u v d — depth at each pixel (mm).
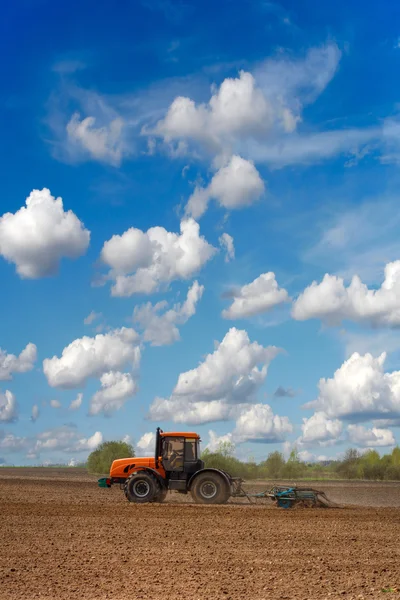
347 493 37719
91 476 57969
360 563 13570
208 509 24438
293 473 58156
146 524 19969
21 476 56031
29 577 11922
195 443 28031
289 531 18578
